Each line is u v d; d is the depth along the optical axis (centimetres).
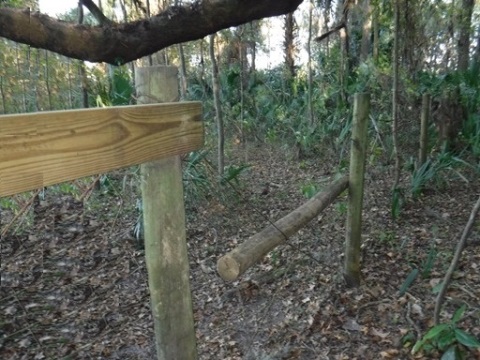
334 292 278
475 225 354
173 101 112
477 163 469
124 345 259
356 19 776
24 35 202
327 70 736
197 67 823
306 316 260
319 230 371
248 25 732
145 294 313
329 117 625
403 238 346
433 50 895
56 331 270
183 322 122
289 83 870
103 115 82
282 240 173
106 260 352
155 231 113
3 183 63
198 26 205
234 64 815
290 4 202
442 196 429
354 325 244
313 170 566
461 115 491
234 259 141
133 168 339
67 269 336
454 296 257
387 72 566
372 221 382
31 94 638
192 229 394
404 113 539
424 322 236
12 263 333
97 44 206
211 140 598
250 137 738
